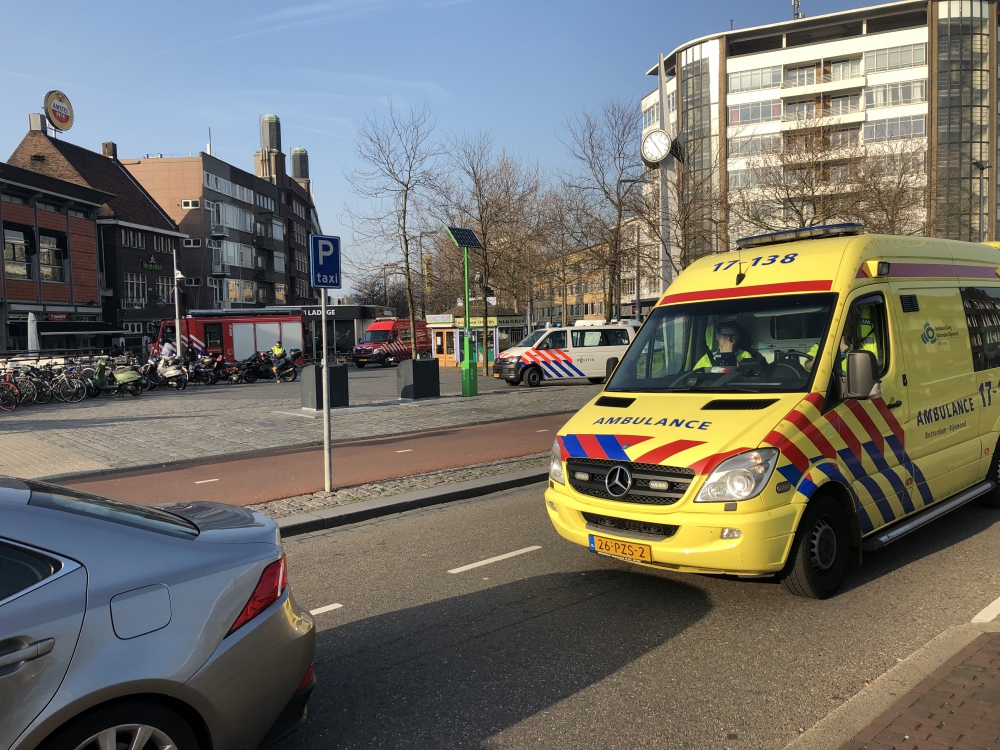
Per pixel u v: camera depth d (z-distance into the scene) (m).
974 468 6.23
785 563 4.33
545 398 18.42
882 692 3.38
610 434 4.72
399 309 70.69
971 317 6.47
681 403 4.87
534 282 33.12
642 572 5.38
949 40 52.84
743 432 4.30
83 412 17.17
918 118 53.53
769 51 56.16
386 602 4.96
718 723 3.24
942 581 4.93
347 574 5.62
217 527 2.96
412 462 9.91
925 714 3.09
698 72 58.31
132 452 10.94
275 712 2.71
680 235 21.55
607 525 4.56
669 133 17.67
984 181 53.38
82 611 2.30
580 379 26.45
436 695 3.60
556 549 6.05
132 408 17.88
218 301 62.16
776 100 56.06
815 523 4.52
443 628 4.46
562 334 23.36
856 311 5.11
